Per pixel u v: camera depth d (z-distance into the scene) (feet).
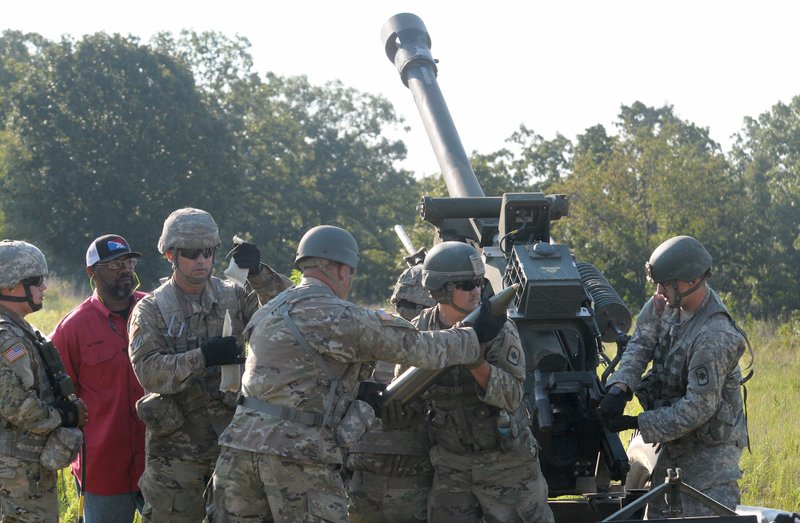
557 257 21.03
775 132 239.91
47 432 19.88
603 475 22.11
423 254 24.67
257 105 216.74
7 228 168.14
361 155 233.55
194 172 177.78
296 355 17.29
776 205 137.90
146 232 173.88
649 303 21.07
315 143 228.22
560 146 189.16
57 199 169.99
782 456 32.27
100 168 172.04
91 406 22.06
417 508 20.42
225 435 17.43
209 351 19.21
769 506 28.07
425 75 34.53
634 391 20.63
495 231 24.89
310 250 17.99
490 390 18.24
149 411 19.77
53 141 171.63
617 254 109.91
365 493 20.49
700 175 119.85
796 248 128.36
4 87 222.69
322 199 221.46
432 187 146.92
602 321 22.91
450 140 31.45
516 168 153.58
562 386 20.47
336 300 17.61
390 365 21.98
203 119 177.99
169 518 20.26
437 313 19.60
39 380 20.07
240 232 200.64
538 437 20.75
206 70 213.05
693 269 19.58
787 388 45.62
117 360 22.16
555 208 23.94
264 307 18.07
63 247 172.45
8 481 19.79
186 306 20.42
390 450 20.07
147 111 173.99
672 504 16.87
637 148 126.41
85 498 22.22
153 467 20.31
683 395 20.10
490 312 18.01
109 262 22.12
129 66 174.70
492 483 19.10
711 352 19.29
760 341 65.62
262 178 206.90
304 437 17.06
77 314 22.36
